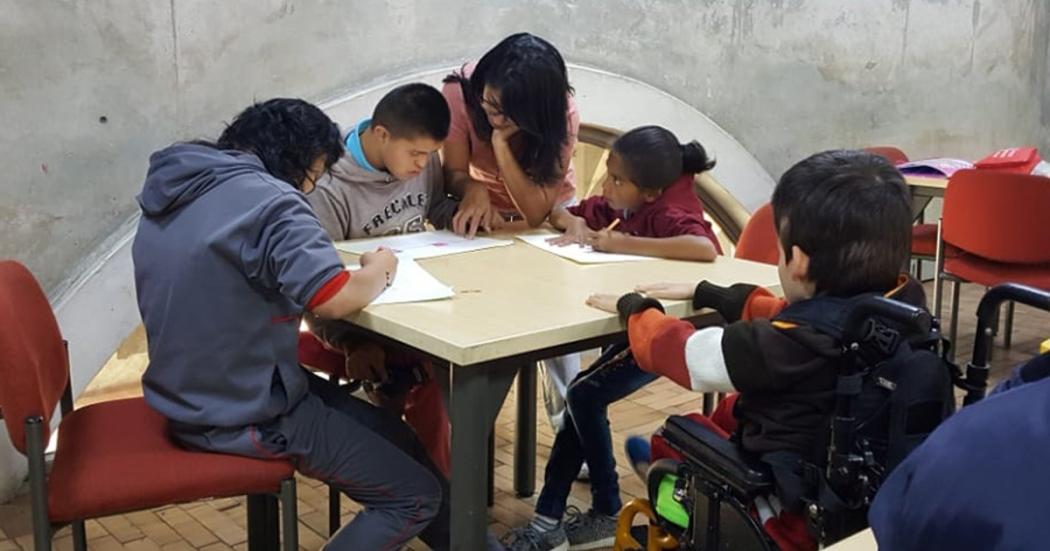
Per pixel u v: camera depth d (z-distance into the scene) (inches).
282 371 65.0
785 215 58.4
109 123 104.3
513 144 92.0
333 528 90.6
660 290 70.5
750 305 66.9
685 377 59.4
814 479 54.8
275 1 113.7
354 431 67.3
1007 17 221.5
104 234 106.5
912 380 54.0
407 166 86.7
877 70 191.9
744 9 165.5
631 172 88.1
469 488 62.7
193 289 62.8
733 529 59.2
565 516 95.6
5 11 95.7
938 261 144.7
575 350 67.6
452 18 129.8
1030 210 131.9
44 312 69.6
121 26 103.2
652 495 68.6
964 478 23.6
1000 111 226.5
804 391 56.1
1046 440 23.3
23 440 58.9
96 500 60.3
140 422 70.1
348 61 121.2
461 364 57.9
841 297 57.2
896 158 177.6
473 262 81.7
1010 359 154.0
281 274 62.2
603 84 147.3
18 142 98.7
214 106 111.3
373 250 84.7
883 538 25.4
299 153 68.3
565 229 94.6
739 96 168.7
